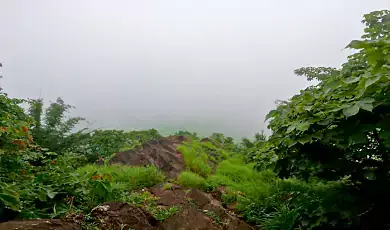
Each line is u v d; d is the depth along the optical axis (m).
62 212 2.34
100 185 2.95
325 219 2.49
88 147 7.48
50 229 1.83
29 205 2.35
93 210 2.45
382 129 2.10
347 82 2.04
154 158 6.18
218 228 3.06
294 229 2.78
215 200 4.03
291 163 2.76
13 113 3.28
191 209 3.43
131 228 2.41
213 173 5.87
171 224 2.95
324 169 2.77
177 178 4.93
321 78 4.45
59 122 7.20
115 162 5.91
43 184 2.73
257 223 3.28
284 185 4.10
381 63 1.71
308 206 2.93
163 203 3.61
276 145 2.86
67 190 2.74
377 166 2.53
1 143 2.54
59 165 3.46
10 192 2.01
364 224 2.47
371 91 1.93
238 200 3.98
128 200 3.36
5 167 2.61
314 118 2.29
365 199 2.51
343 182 3.26
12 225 1.73
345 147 2.16
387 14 3.00
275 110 2.83
